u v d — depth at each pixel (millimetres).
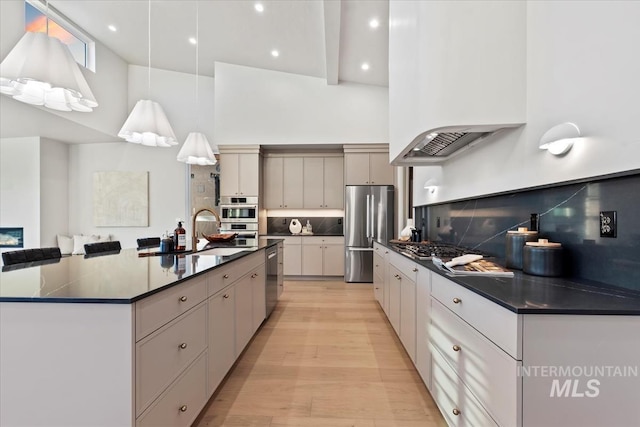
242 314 2379
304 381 2131
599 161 1291
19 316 1118
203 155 3201
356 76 5277
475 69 1741
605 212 1306
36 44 1741
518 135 1813
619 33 1197
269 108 5598
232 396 1954
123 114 5859
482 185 2264
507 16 1728
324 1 3197
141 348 1146
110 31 4898
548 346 974
